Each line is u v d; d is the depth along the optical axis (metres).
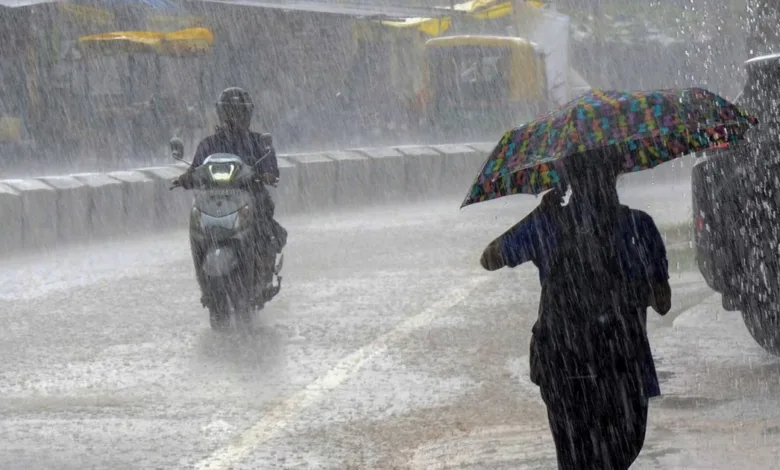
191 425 13.17
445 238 31.16
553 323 8.68
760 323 15.06
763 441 11.87
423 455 11.87
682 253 26.33
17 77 47.91
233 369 15.99
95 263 27.42
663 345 16.53
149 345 17.70
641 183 49.56
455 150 48.03
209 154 19.78
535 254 8.76
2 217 29.64
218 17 51.75
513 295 21.72
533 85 61.09
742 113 8.76
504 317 19.50
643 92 8.80
